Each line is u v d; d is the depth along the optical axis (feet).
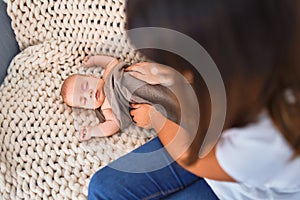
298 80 1.36
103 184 2.74
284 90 1.40
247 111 1.51
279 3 1.23
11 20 3.76
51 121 3.47
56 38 3.81
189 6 1.26
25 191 3.22
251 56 1.30
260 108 1.50
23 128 3.43
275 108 1.48
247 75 1.35
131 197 2.72
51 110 3.52
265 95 1.44
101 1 3.58
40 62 3.72
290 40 1.28
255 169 1.78
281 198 2.18
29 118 3.49
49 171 3.26
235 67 1.34
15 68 3.72
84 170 3.27
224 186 2.34
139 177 2.75
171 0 1.28
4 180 3.23
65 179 3.24
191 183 2.79
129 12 1.38
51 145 3.37
